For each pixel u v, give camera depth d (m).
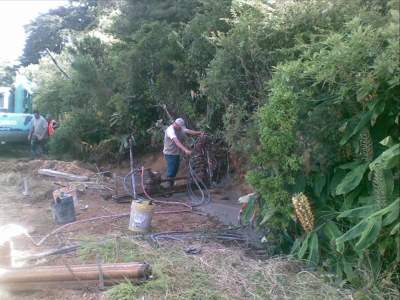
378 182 4.92
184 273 5.50
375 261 5.20
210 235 7.18
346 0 6.54
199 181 10.88
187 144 11.71
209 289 5.16
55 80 22.52
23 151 21.78
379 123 5.36
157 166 14.41
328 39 5.17
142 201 7.63
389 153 4.51
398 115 5.11
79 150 17.27
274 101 5.68
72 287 5.35
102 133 17.08
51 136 18.47
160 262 5.74
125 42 15.77
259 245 6.82
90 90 16.97
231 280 5.37
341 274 5.33
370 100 5.15
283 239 6.37
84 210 9.07
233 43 7.69
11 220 8.36
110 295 5.05
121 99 15.12
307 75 5.50
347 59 4.85
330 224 5.61
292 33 7.12
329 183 5.91
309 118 5.72
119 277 5.33
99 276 5.32
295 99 5.65
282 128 5.66
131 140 15.39
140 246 6.39
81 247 6.49
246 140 6.61
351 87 5.09
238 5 7.88
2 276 5.28
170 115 13.89
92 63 16.80
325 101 5.63
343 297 4.94
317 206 5.96
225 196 10.37
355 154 5.64
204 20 11.29
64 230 7.67
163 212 8.95
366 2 6.22
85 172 13.12
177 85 13.38
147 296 5.04
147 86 14.58
